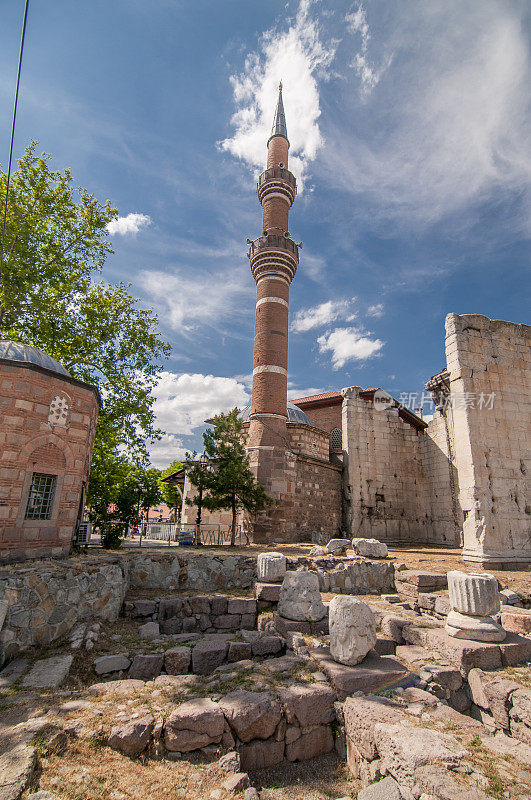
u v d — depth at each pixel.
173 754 5.36
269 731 5.86
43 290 21.30
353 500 24.38
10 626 7.96
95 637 9.05
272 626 10.11
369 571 12.93
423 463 25.91
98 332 22.45
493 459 15.36
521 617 8.36
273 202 28.56
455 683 6.83
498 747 5.16
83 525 13.58
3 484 10.42
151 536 25.20
